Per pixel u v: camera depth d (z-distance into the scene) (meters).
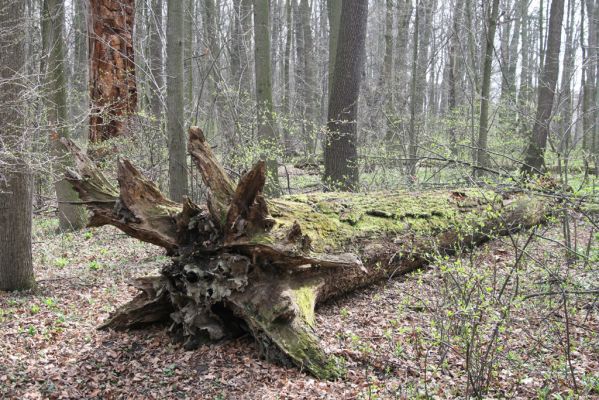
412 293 6.08
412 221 6.82
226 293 4.89
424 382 4.02
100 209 5.32
